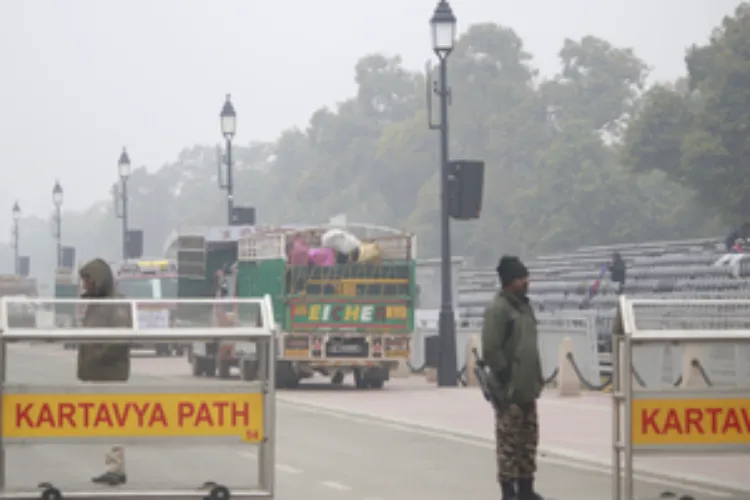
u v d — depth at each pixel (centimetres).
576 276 10462
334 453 3528
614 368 2419
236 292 6650
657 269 8712
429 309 7594
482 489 2812
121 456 2308
